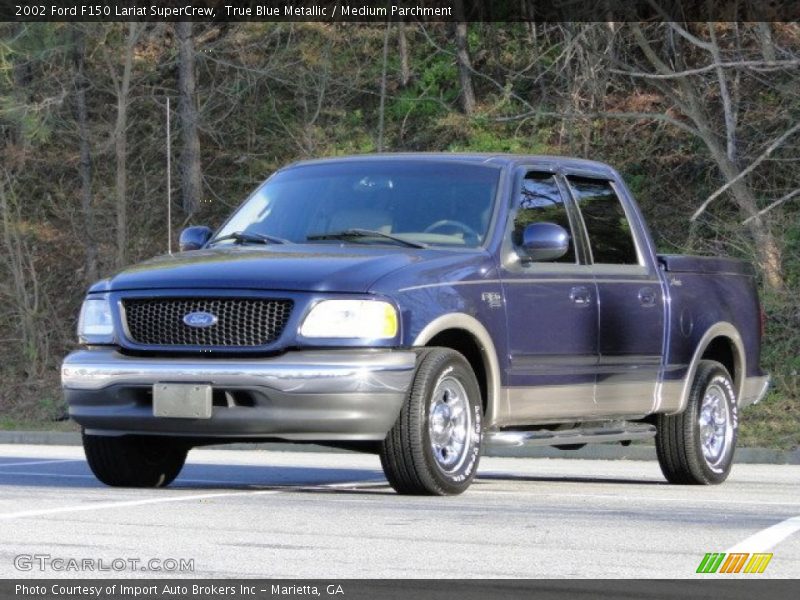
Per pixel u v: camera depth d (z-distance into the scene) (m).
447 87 62.53
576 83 51.53
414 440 16.75
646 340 20.33
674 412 21.08
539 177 19.53
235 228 19.36
